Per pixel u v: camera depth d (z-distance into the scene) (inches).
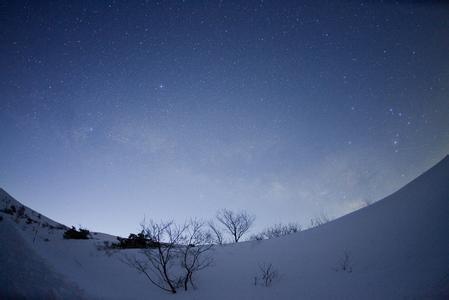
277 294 347.9
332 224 610.5
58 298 276.8
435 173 519.8
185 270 462.6
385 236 438.3
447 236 340.5
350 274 365.4
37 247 406.6
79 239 626.2
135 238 631.8
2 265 274.8
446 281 247.9
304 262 463.5
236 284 411.5
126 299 351.3
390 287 283.0
